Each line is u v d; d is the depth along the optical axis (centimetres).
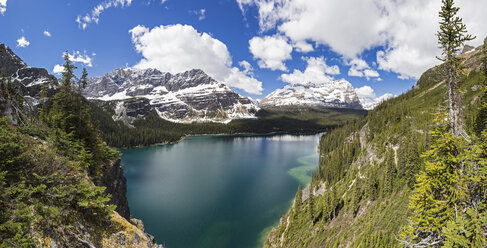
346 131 17600
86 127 3444
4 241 1039
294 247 5022
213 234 5603
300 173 11438
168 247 5084
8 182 1389
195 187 9138
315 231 5384
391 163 6016
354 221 5153
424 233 1499
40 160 1658
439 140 1488
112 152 3744
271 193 8481
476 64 6097
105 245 1669
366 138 11481
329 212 5700
